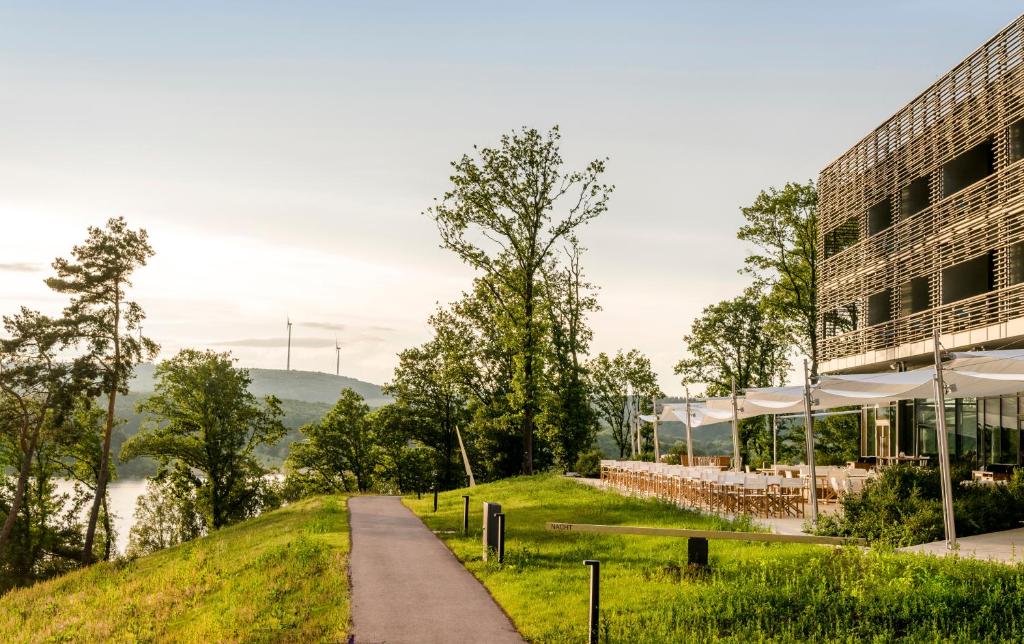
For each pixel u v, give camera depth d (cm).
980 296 2661
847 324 4431
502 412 6147
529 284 5019
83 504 6250
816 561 1238
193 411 6606
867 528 1570
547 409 5362
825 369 4044
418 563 1564
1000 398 2822
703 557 1320
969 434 3028
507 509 2527
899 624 1009
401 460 6869
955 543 1385
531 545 1678
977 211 2734
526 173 4934
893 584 1090
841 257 3934
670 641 964
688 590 1172
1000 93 2622
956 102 2908
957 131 2898
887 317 3638
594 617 956
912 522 1549
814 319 5281
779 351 5975
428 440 6894
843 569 1191
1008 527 1641
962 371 1608
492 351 6316
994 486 1766
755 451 6034
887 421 3678
